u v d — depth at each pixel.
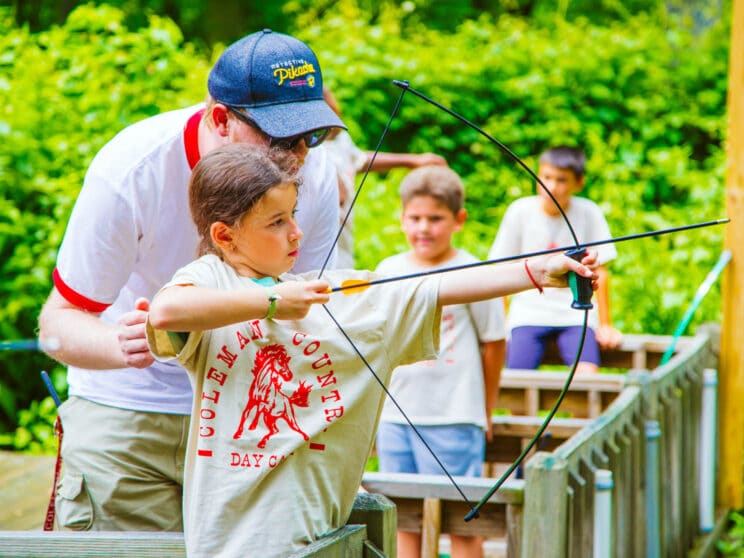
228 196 2.12
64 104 6.99
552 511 3.01
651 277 7.69
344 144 4.91
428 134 9.44
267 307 1.99
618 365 5.67
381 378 2.24
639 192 8.78
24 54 7.26
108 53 7.22
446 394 4.20
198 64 8.25
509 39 10.64
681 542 5.04
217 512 2.14
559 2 13.31
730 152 5.79
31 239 6.57
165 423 2.74
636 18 12.51
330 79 9.26
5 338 6.38
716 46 10.99
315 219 2.78
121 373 2.74
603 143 9.47
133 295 2.75
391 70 9.54
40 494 4.75
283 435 2.14
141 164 2.53
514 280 2.16
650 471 4.39
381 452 4.30
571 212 5.42
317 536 2.16
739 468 5.95
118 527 2.75
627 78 10.05
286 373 2.16
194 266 2.15
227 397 2.15
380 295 2.24
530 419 4.87
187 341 2.11
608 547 3.50
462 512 3.24
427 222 4.23
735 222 5.80
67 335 2.49
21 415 6.34
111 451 2.73
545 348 5.57
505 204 9.15
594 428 3.62
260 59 2.45
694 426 5.43
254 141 2.47
